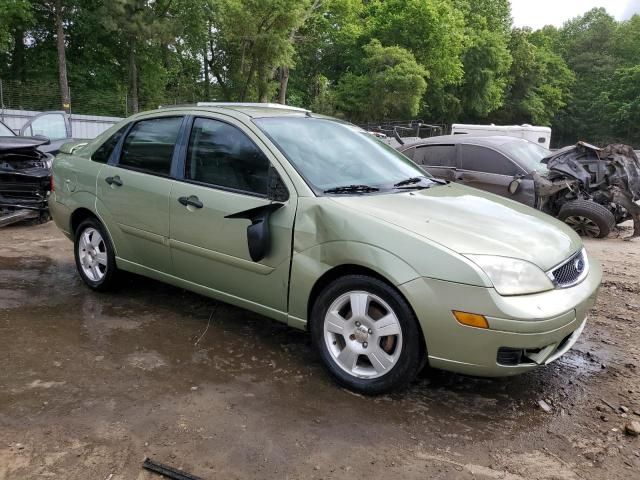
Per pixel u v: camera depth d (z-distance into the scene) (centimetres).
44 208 785
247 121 385
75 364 354
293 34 3031
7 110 2016
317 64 4275
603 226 834
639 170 859
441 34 3697
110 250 468
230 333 414
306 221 336
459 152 909
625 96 5794
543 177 838
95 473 249
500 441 286
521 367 295
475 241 303
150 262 436
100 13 2398
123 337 400
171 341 396
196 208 388
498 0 5034
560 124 6128
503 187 853
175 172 412
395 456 269
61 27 2450
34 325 416
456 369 296
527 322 281
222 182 384
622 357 396
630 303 525
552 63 5647
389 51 3434
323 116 450
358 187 363
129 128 462
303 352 385
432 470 260
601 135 5962
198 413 300
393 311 306
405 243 301
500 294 283
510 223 340
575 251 341
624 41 6606
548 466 266
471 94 4309
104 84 3100
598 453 278
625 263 689
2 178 753
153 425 287
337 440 280
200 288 406
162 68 3247
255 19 2738
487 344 285
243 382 338
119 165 459
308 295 339
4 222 734
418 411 312
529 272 296
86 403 307
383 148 449
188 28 2878
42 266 583
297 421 296
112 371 346
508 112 5006
